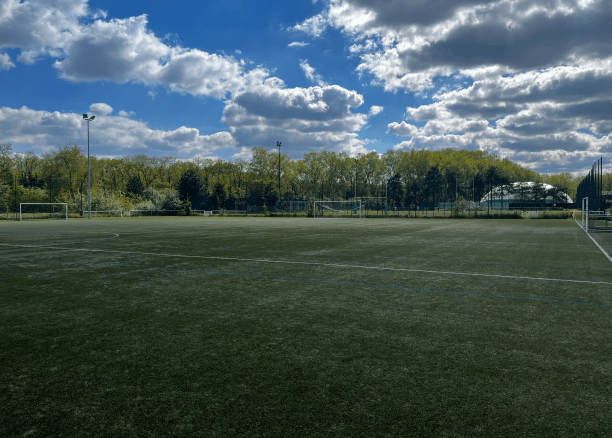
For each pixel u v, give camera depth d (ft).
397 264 31.81
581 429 7.93
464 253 39.42
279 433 7.73
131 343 13.12
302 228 84.74
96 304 18.62
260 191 249.55
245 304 18.61
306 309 17.66
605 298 19.94
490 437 7.61
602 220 111.34
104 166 283.18
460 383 10.00
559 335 13.97
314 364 11.24
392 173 345.31
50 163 210.79
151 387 9.80
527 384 9.95
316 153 343.05
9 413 8.59
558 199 234.38
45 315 16.67
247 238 57.57
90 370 10.88
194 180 237.45
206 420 8.23
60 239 55.36
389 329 14.65
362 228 85.25
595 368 10.98
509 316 16.51
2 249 42.60
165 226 91.09
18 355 12.06
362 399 9.14
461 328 14.79
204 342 13.19
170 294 20.80
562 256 37.09
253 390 9.60
